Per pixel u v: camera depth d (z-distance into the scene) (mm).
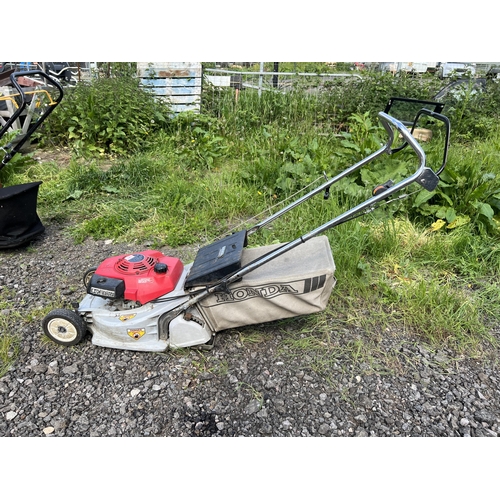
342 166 5598
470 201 4781
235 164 7004
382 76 8945
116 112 7758
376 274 4133
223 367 3121
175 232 4957
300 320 3574
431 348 3330
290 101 8609
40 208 5578
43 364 3154
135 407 2826
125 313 3170
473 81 9086
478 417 2770
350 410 2814
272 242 4570
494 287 3920
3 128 4648
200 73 9031
